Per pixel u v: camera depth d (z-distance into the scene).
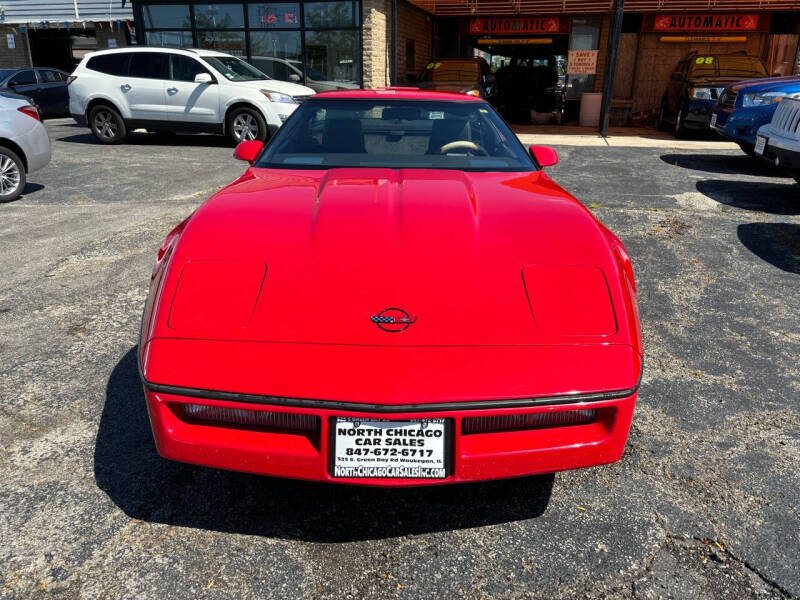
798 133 7.13
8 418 2.84
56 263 4.95
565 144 12.33
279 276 2.07
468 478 1.94
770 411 3.03
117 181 8.49
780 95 9.20
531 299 2.04
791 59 16.14
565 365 1.92
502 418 1.92
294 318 1.97
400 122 3.38
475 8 15.81
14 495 2.35
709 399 3.13
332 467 1.93
